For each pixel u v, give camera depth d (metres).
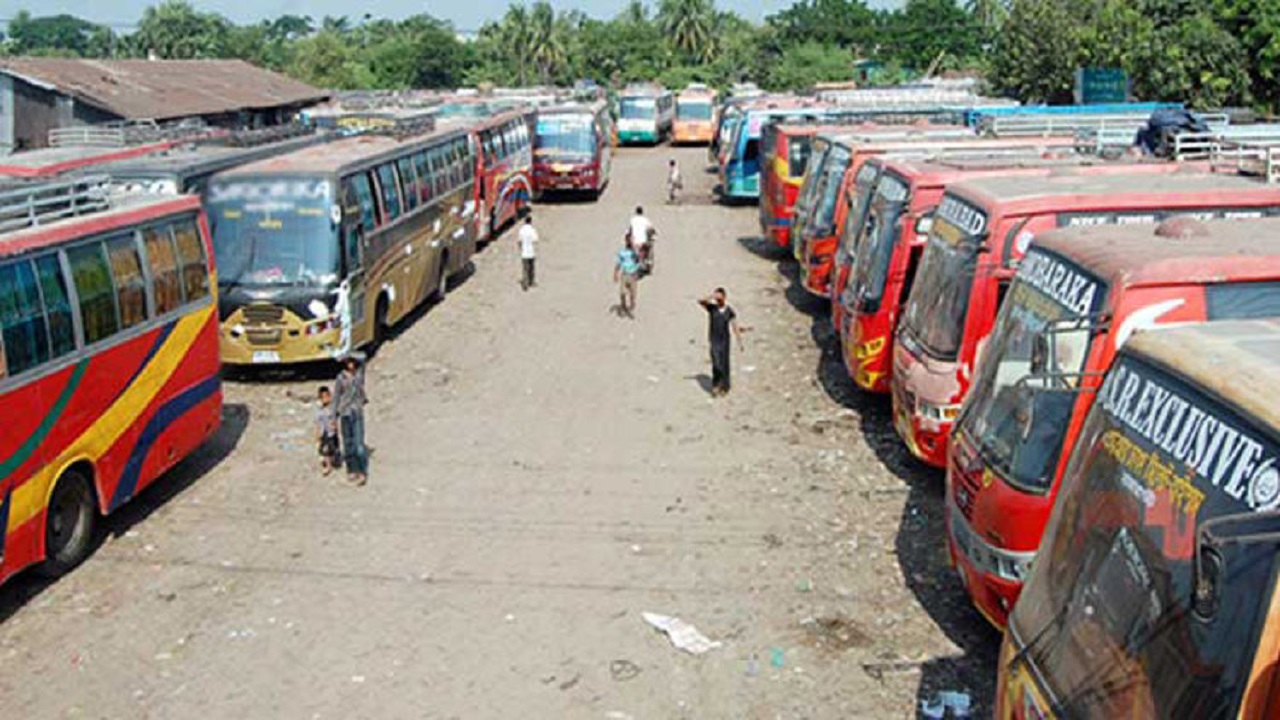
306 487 12.88
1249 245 7.50
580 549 10.89
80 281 10.54
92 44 120.00
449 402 16.34
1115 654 4.25
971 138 19.42
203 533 11.54
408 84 96.38
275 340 16.94
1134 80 29.91
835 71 75.50
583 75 104.88
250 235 17.20
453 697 8.23
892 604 9.46
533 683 8.39
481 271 27.77
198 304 12.88
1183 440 4.18
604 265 27.97
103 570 10.66
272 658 8.90
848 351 15.02
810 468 13.01
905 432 12.05
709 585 9.98
